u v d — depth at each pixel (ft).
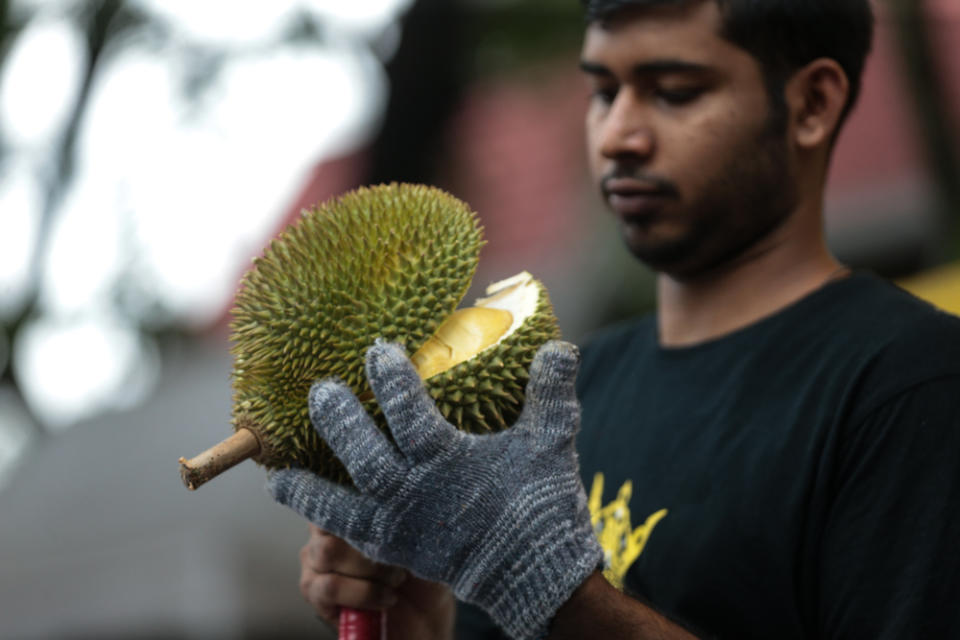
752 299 7.48
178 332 17.99
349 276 5.90
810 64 7.30
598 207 20.57
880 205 22.72
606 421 7.93
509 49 17.47
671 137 7.18
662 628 5.87
